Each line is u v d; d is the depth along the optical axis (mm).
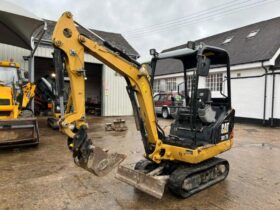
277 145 7566
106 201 3629
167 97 14766
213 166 4309
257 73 12617
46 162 5457
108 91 15570
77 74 3232
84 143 3195
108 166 3326
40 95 14570
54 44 3086
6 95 6934
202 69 3826
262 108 12375
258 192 4043
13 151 6414
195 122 3973
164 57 4387
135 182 3648
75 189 4027
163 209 3424
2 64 8141
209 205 3564
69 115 3201
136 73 3734
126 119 13945
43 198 3682
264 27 14922
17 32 10188
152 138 3945
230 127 4633
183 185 3746
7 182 4270
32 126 6668
